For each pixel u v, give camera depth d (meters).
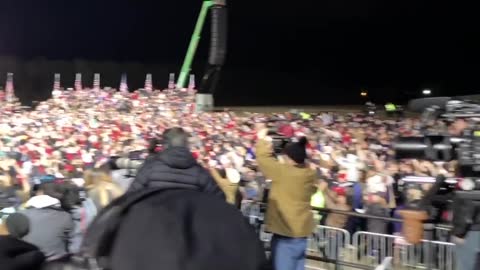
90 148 20.89
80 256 2.39
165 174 2.99
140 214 2.28
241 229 2.32
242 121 30.36
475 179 4.16
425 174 9.44
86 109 38.69
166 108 35.75
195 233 2.22
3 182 9.67
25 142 21.38
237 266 2.19
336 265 7.94
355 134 21.16
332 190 10.18
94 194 6.40
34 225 5.32
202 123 28.09
